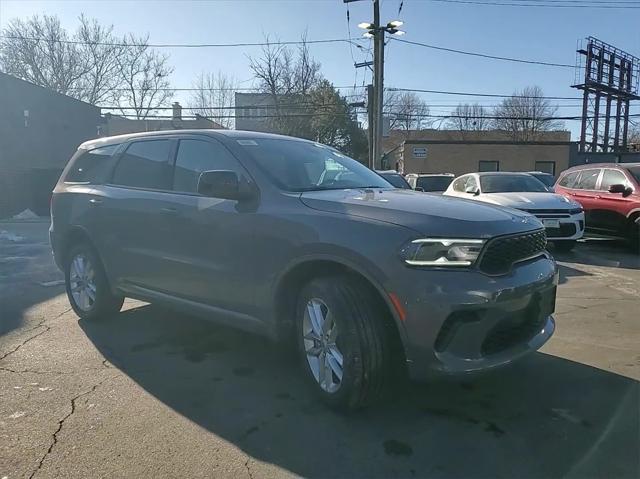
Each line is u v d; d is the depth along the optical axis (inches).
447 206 136.4
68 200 220.8
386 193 154.5
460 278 119.7
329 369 136.8
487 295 120.2
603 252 423.8
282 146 178.1
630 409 138.0
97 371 164.2
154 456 116.0
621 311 235.1
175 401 143.0
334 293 130.8
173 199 175.9
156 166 190.1
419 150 1492.4
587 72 1568.7
